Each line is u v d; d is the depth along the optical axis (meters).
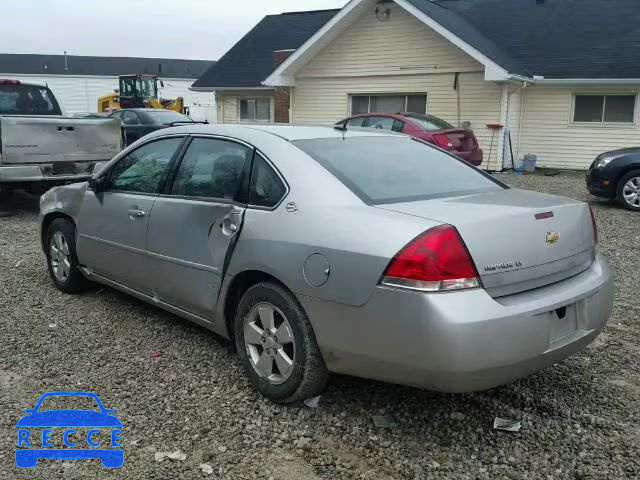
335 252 3.16
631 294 5.74
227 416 3.51
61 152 9.49
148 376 3.99
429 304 2.85
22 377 3.97
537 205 3.42
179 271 4.20
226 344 4.50
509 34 19.92
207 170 4.14
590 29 19.22
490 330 2.88
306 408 3.58
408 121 14.08
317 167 3.60
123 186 4.84
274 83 20.12
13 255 7.25
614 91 17.19
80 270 5.43
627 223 9.36
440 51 17.86
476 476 2.97
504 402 3.66
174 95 51.12
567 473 2.98
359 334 3.09
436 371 2.89
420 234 2.95
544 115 18.20
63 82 48.66
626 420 3.45
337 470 3.03
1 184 9.23
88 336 4.65
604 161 10.70
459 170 4.18
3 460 3.09
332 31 19.03
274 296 3.50
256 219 3.62
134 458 3.11
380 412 3.54
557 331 3.22
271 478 2.96
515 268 3.09
